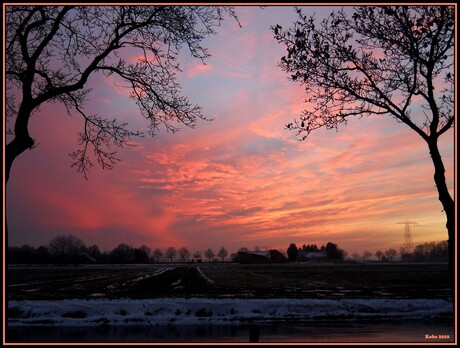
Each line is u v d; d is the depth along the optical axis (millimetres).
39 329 14180
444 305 18438
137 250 154625
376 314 16766
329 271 72250
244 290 29312
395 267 93062
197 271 72875
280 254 159750
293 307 17516
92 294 25984
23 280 45312
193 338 12695
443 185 15312
